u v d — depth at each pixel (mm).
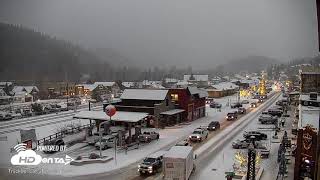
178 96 58688
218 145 38625
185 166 23438
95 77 195750
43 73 183625
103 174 26953
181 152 24938
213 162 30859
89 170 27859
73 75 191750
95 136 40375
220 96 113125
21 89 104438
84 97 110250
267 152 33000
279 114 63750
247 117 64688
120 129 43531
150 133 41344
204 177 26172
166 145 38500
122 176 26547
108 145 36719
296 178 24500
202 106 66625
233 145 36875
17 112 69562
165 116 53000
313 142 23672
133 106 52000
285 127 50719
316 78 48500
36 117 62906
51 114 68125
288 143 33406
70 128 47000
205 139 42250
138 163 30391
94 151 34938
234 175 25703
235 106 83625
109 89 117375
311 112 31344
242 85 149750
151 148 36781
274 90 158875
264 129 49562
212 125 49469
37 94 108188
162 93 53219
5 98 95062
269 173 27375
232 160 31469
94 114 42312
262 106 86188
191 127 52031
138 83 149750
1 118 59375
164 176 23781
